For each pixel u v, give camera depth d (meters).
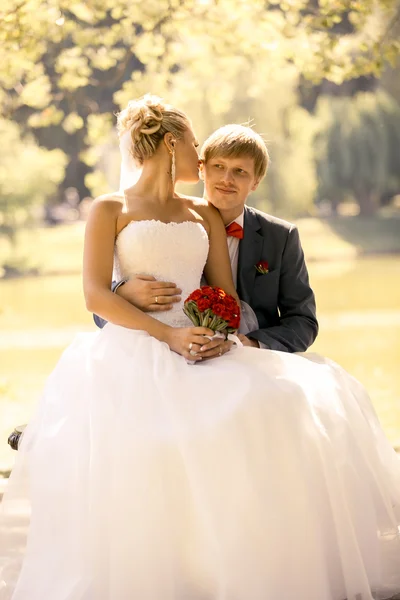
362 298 25.06
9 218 34.91
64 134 47.53
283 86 37.22
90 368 4.21
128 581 3.75
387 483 4.38
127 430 3.92
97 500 3.88
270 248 5.12
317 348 15.76
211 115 29.55
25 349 16.58
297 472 3.87
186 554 3.85
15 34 8.95
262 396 3.94
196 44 10.34
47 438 4.19
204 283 4.98
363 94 48.19
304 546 3.81
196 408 3.96
